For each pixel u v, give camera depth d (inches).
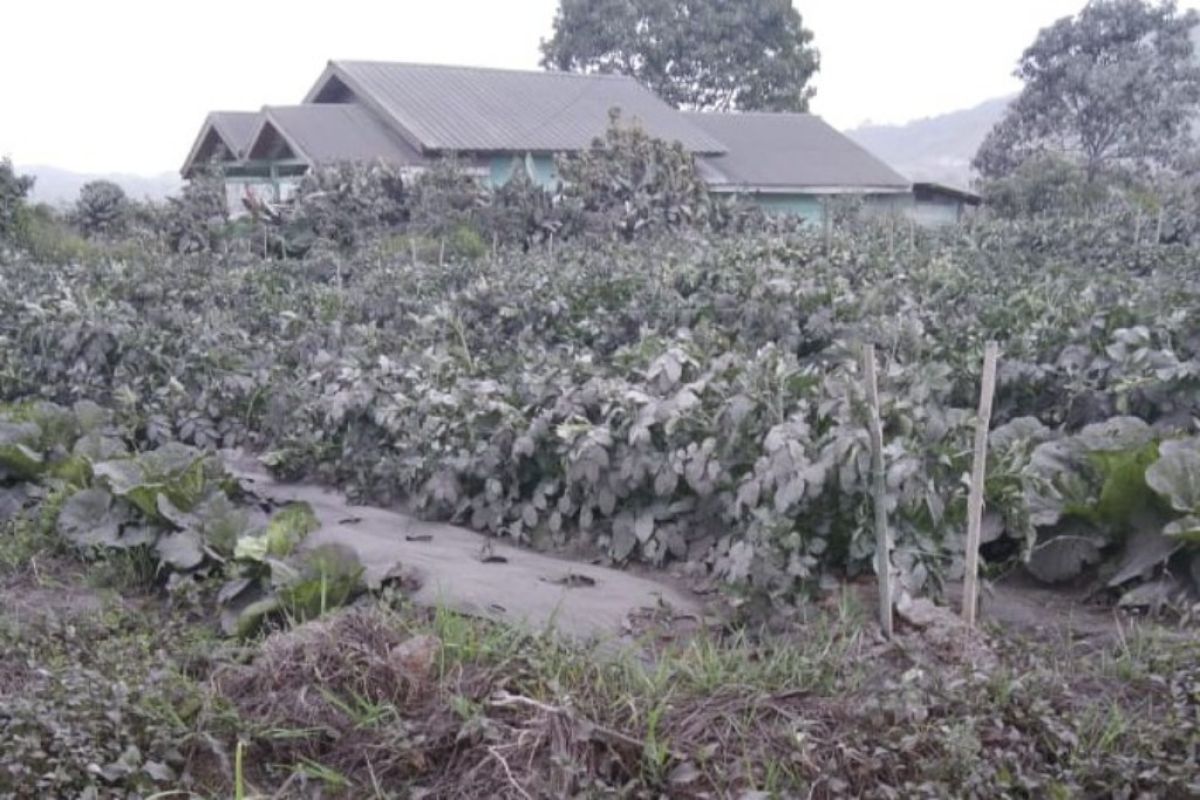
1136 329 303.7
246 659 196.5
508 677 174.2
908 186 1294.3
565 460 272.2
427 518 303.7
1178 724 165.0
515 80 1301.7
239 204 1069.8
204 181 941.8
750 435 241.3
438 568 243.8
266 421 379.2
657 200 852.0
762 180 1246.3
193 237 852.0
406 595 224.7
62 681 177.0
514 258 585.9
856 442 208.2
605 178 870.4
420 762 164.2
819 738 163.2
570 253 599.5
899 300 384.8
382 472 321.7
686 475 246.7
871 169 1327.5
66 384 418.3
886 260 488.4
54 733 164.4
